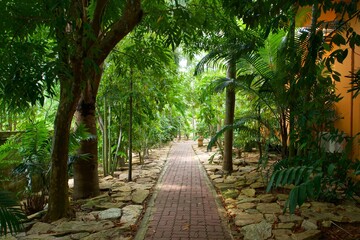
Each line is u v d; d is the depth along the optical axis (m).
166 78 6.47
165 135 12.94
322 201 4.17
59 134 3.66
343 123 5.61
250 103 7.91
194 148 13.23
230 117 6.88
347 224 3.41
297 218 3.56
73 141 4.00
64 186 3.78
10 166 4.76
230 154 6.92
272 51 4.78
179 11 3.54
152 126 8.78
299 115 4.29
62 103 3.61
